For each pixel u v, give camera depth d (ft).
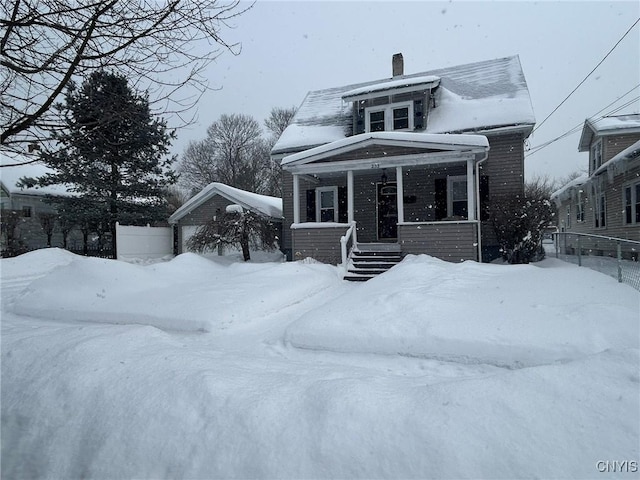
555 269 27.84
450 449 7.57
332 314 19.22
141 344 13.14
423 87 46.91
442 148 35.53
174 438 8.62
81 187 61.52
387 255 37.93
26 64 11.45
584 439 7.68
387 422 8.38
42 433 9.64
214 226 50.96
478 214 38.14
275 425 8.63
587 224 59.82
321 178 49.73
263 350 17.47
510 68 53.52
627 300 18.90
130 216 64.85
